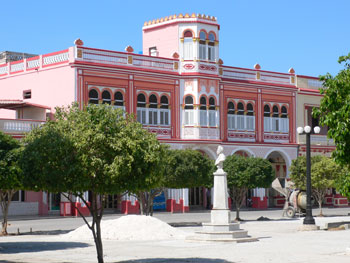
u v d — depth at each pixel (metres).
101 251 16.41
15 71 46.28
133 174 16.16
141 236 25.12
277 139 53.03
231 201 51.16
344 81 17.53
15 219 37.16
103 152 15.75
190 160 33.38
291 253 19.53
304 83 55.81
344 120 17.00
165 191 47.12
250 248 21.09
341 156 17.38
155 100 45.31
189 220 37.06
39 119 42.66
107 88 42.50
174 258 18.53
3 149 23.06
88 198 40.50
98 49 42.38
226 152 48.88
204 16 47.69
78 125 16.02
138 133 16.41
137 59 44.66
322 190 41.44
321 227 31.39
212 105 47.56
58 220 36.62
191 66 46.81
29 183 16.45
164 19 48.59
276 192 54.81
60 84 42.03
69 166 15.57
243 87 50.75
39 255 19.64
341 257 18.45
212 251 20.28
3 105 42.69
